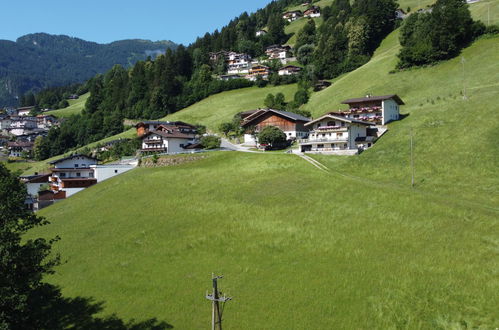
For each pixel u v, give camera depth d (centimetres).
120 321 3341
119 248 4666
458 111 7862
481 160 5956
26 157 17062
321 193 5475
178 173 7488
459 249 3666
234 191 6069
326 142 8169
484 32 12588
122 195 6788
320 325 3003
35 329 3125
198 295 3547
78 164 9819
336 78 17250
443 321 2850
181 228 4966
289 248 4125
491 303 2938
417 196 4959
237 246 4306
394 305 3062
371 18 18538
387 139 7762
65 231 5588
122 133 16688
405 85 11650
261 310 3241
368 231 4244
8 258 2670
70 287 3947
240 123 13075
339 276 3509
